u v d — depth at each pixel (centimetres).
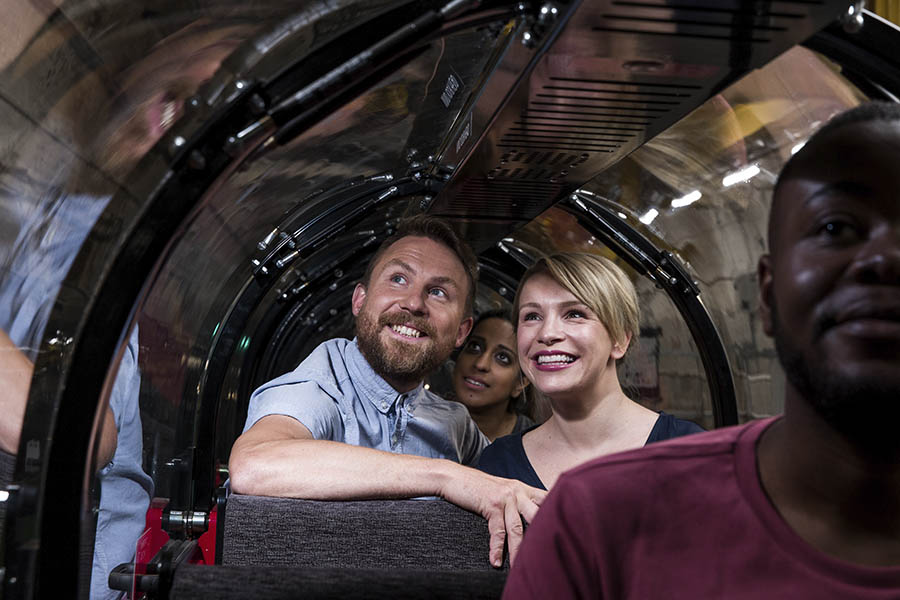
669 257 502
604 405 305
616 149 252
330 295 996
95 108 219
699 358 512
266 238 520
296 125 159
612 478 95
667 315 539
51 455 148
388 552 218
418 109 354
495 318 496
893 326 77
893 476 83
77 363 149
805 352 82
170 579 200
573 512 95
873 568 81
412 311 334
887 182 80
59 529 148
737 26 152
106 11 196
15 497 147
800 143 347
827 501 86
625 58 171
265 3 224
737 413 495
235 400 733
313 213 519
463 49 262
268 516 217
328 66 152
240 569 188
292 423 285
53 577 147
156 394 393
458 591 185
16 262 196
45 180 206
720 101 354
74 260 182
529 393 498
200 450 562
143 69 225
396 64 161
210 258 464
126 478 296
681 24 151
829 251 81
